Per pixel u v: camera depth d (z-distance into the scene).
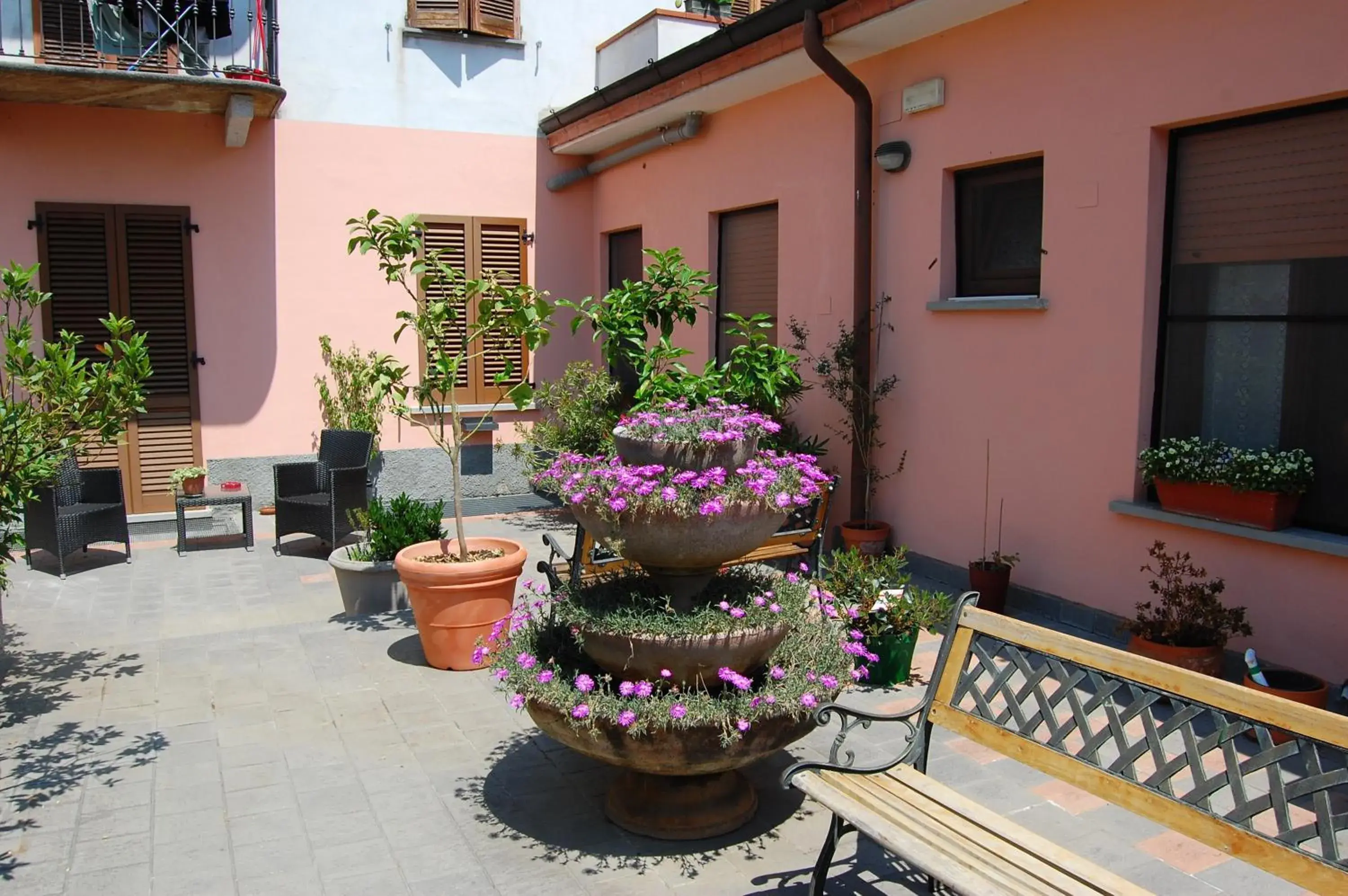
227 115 8.84
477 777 4.14
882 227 7.08
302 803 3.92
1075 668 3.16
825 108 7.48
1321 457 4.76
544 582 7.20
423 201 10.28
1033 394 5.99
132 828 3.72
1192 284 5.29
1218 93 4.91
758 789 4.00
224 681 5.27
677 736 3.31
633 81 8.69
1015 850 2.79
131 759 4.33
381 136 10.03
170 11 9.02
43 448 4.94
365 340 10.09
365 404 9.98
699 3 10.51
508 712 4.82
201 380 9.45
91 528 7.77
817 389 7.72
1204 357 5.26
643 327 6.38
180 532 8.29
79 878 3.38
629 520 3.34
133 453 9.23
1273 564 4.78
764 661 3.62
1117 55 5.38
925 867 2.64
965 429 6.49
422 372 10.35
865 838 3.62
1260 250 4.96
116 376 4.96
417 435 10.40
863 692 4.99
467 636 5.33
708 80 7.90
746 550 3.50
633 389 10.48
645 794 3.71
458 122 10.38
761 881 3.34
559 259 10.99
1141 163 5.30
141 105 8.78
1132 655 2.89
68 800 3.94
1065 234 5.74
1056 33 5.71
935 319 6.68
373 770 4.21
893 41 6.69
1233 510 4.87
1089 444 5.66
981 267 6.54
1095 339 5.60
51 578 7.54
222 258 9.43
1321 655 4.61
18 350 4.80
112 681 5.29
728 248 9.01
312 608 6.73
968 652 3.39
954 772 4.13
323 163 9.79
